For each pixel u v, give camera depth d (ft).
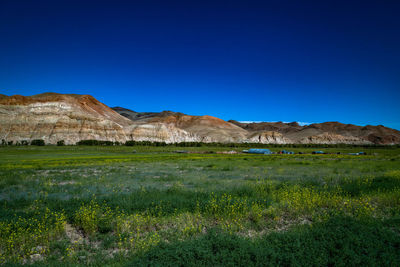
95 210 30.60
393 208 31.73
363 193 40.19
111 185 54.24
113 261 19.36
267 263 17.16
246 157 174.91
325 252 18.54
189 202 35.04
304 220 28.96
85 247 22.63
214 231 23.40
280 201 36.06
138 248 21.09
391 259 17.51
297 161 133.08
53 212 29.94
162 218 28.91
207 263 17.20
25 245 22.39
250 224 27.35
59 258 20.65
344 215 28.78
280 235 22.20
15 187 52.24
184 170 87.45
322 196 36.88
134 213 31.09
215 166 100.42
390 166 100.53
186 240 21.33
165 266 16.70
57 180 61.82
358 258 17.66
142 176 70.23
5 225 24.67
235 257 17.66
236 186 50.75
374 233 22.48
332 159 160.86
